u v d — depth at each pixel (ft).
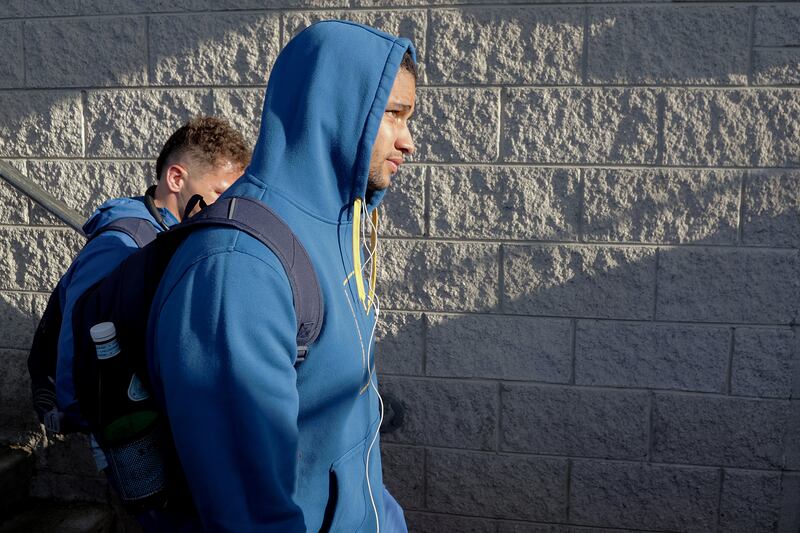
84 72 10.22
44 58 10.27
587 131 9.27
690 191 9.18
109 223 6.65
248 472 3.69
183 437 3.66
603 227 9.41
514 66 9.29
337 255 4.58
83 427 5.80
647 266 9.39
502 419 9.99
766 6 8.71
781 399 9.37
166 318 3.77
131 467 4.08
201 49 9.90
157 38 9.98
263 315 3.71
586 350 9.67
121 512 11.01
